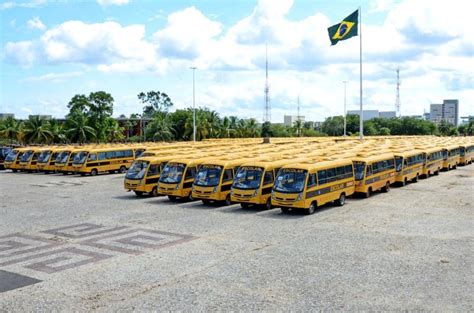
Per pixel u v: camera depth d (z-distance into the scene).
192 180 32.59
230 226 24.25
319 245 20.33
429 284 15.32
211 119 94.81
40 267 17.62
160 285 15.56
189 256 18.83
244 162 31.83
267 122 108.44
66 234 22.77
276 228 23.72
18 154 56.28
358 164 33.41
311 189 27.27
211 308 13.59
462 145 62.00
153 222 25.36
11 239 21.92
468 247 19.89
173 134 93.75
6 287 15.55
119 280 16.09
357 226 24.09
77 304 14.06
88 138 85.25
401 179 39.41
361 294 14.52
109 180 46.06
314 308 13.48
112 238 21.89
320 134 120.44
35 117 82.94
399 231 22.91
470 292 14.56
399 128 137.12
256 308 13.53
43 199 33.91
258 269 17.06
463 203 31.09
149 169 34.38
